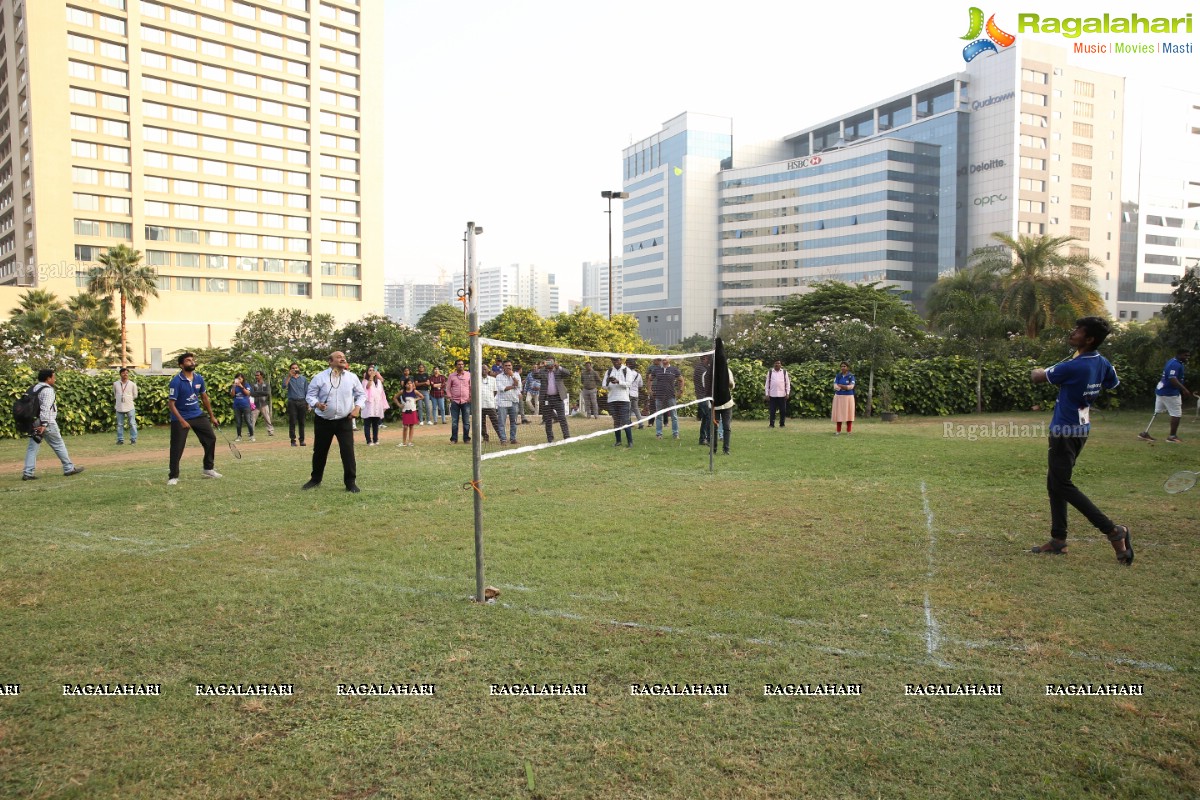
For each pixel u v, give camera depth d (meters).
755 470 10.71
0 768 3.07
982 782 2.89
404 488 9.52
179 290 67.69
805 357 24.48
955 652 4.09
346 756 3.15
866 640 4.26
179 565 5.93
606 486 9.45
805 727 3.33
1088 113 87.81
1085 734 3.23
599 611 4.77
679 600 4.95
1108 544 6.25
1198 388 22.23
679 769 3.01
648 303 119.12
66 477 10.90
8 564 5.99
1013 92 83.56
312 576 5.60
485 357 23.97
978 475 10.07
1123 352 23.39
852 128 104.00
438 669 3.95
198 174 67.94
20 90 63.25
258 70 70.62
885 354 20.72
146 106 64.75
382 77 79.56
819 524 7.12
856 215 94.50
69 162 61.06
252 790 2.91
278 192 73.06
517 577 5.50
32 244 63.41
